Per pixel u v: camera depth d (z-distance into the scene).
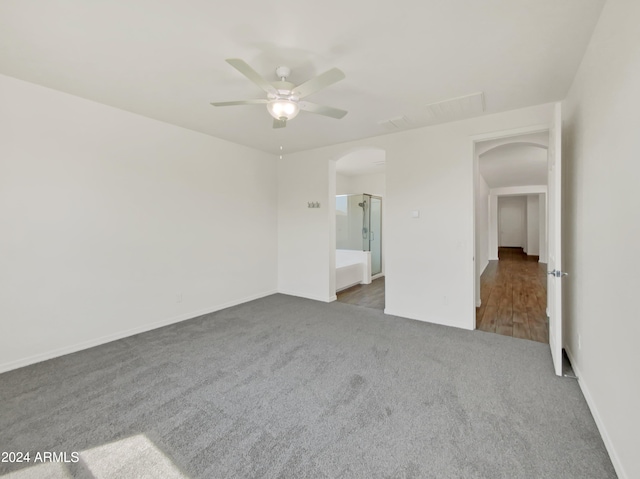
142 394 2.19
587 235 2.07
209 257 4.21
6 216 2.54
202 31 1.93
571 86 2.60
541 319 3.87
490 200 9.61
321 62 2.29
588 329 2.04
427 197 3.78
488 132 3.36
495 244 9.72
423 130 3.79
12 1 1.64
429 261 3.79
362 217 6.93
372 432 1.78
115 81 2.60
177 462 1.57
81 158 2.96
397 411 1.98
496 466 1.53
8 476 1.49
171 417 1.93
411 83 2.62
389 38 2.00
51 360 2.74
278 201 5.38
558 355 2.39
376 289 5.74
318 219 4.88
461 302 3.58
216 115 3.39
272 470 1.51
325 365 2.62
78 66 2.36
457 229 3.59
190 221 3.96
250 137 4.23
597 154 1.85
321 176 4.82
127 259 3.33
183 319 3.88
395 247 4.06
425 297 3.83
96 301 3.10
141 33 1.95
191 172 3.95
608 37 1.66
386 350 2.93
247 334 3.37
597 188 1.85
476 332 3.42
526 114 3.15
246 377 2.42
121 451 1.65
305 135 4.12
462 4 1.69
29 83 2.63
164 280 3.68
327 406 2.04
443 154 3.65
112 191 3.20
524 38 2.00
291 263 5.24
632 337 1.36
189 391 2.22
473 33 1.95
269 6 1.70
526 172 6.69
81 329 2.99
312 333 3.39
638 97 1.30
